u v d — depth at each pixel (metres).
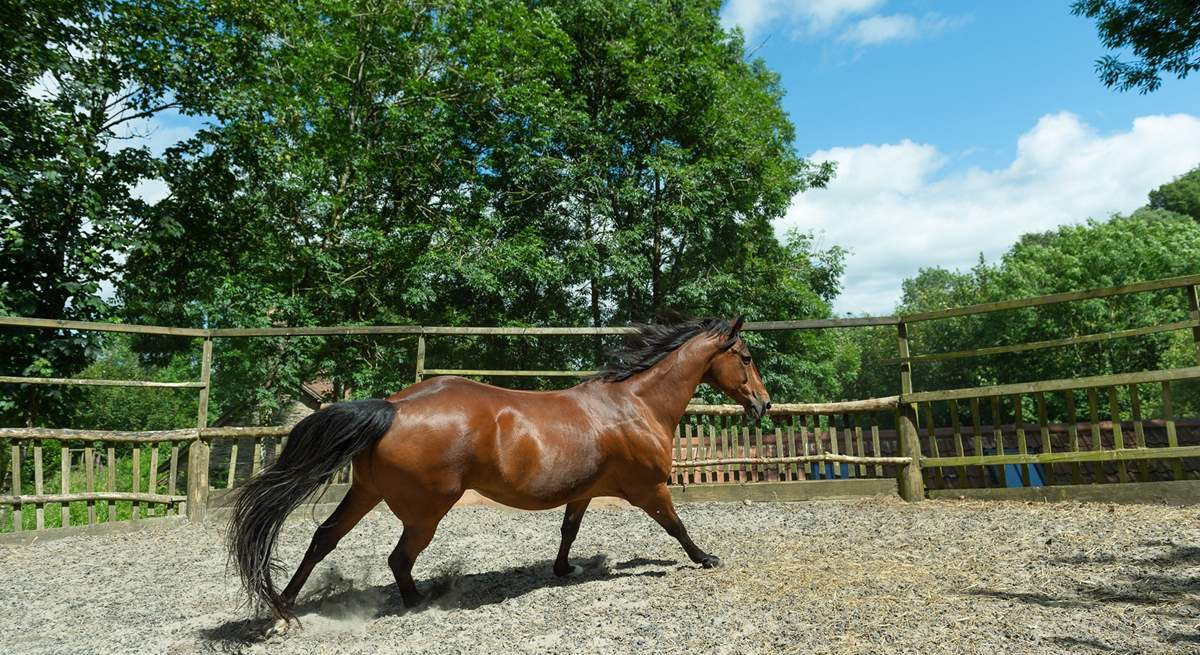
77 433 7.12
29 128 10.05
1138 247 24.30
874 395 43.97
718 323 5.20
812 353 20.34
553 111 16.50
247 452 17.86
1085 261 25.00
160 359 12.53
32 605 4.73
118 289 11.44
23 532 6.75
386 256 15.16
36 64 9.94
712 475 8.65
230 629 3.99
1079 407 23.38
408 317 15.60
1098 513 6.03
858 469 8.18
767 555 5.16
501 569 5.32
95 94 11.20
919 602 3.78
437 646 3.50
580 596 4.28
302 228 14.47
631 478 4.60
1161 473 6.85
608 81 18.80
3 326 9.05
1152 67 12.97
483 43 15.81
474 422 3.97
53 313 10.07
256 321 12.67
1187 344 23.20
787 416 8.05
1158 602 3.60
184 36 12.16
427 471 3.82
